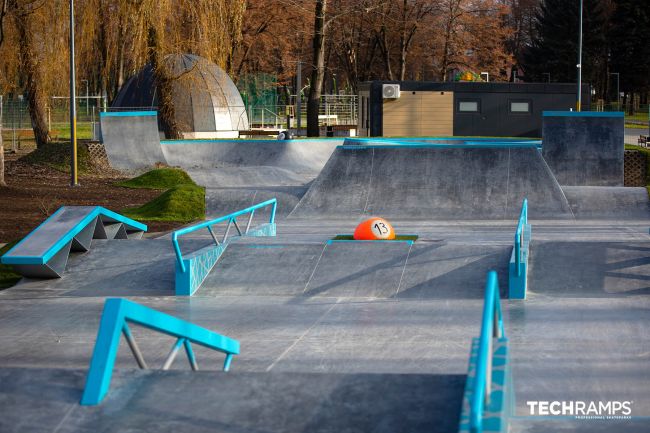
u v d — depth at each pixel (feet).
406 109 142.10
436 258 42.45
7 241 54.75
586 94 143.23
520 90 142.10
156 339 31.19
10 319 35.35
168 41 113.70
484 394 13.97
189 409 15.69
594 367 26.30
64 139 145.89
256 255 44.21
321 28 139.95
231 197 73.87
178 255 40.27
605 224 63.67
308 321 34.19
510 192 70.23
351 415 15.28
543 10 272.92
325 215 69.82
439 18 207.72
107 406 15.84
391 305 37.24
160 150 107.45
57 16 102.27
